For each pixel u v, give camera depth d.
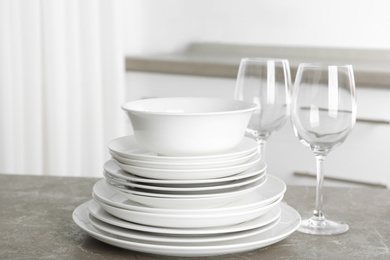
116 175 0.82
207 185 0.80
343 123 0.89
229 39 3.06
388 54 2.75
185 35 3.13
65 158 2.50
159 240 0.78
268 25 2.97
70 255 0.80
